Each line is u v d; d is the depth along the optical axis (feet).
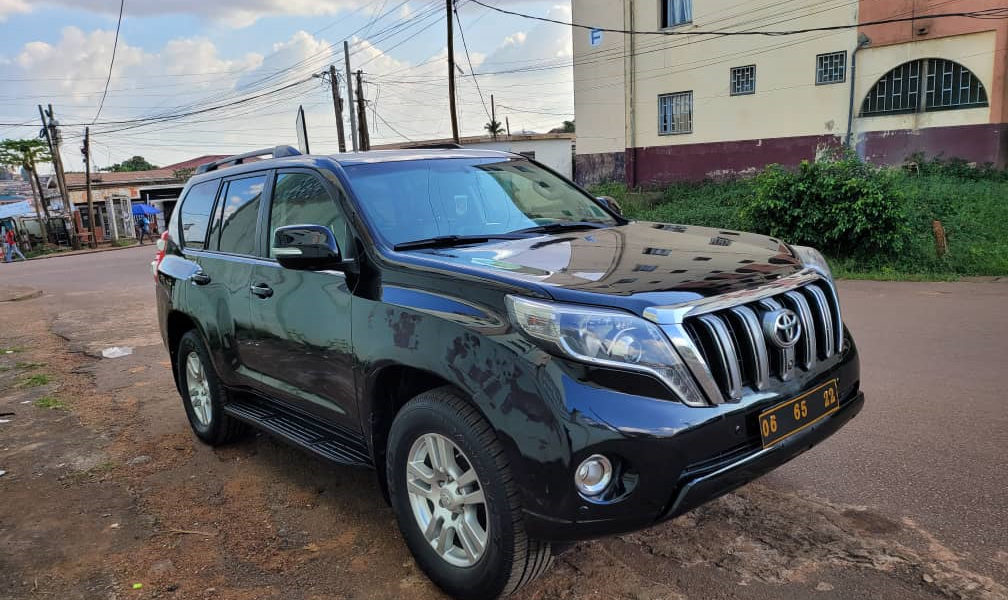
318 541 10.37
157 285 15.84
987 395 14.60
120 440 15.33
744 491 10.90
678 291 7.57
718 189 73.41
